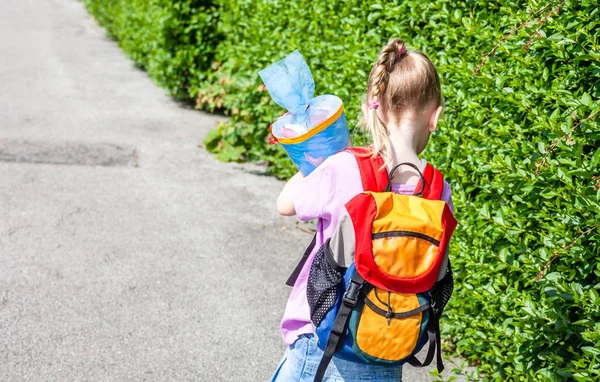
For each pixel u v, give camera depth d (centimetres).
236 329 417
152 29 970
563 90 299
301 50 605
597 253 289
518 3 339
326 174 220
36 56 1223
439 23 408
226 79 779
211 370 375
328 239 215
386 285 204
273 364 384
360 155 220
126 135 789
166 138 795
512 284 346
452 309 387
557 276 300
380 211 205
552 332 306
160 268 486
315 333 225
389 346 205
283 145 238
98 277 466
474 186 367
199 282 471
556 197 313
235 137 728
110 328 406
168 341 398
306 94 239
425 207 210
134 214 577
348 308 206
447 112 387
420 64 224
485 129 353
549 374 307
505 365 357
